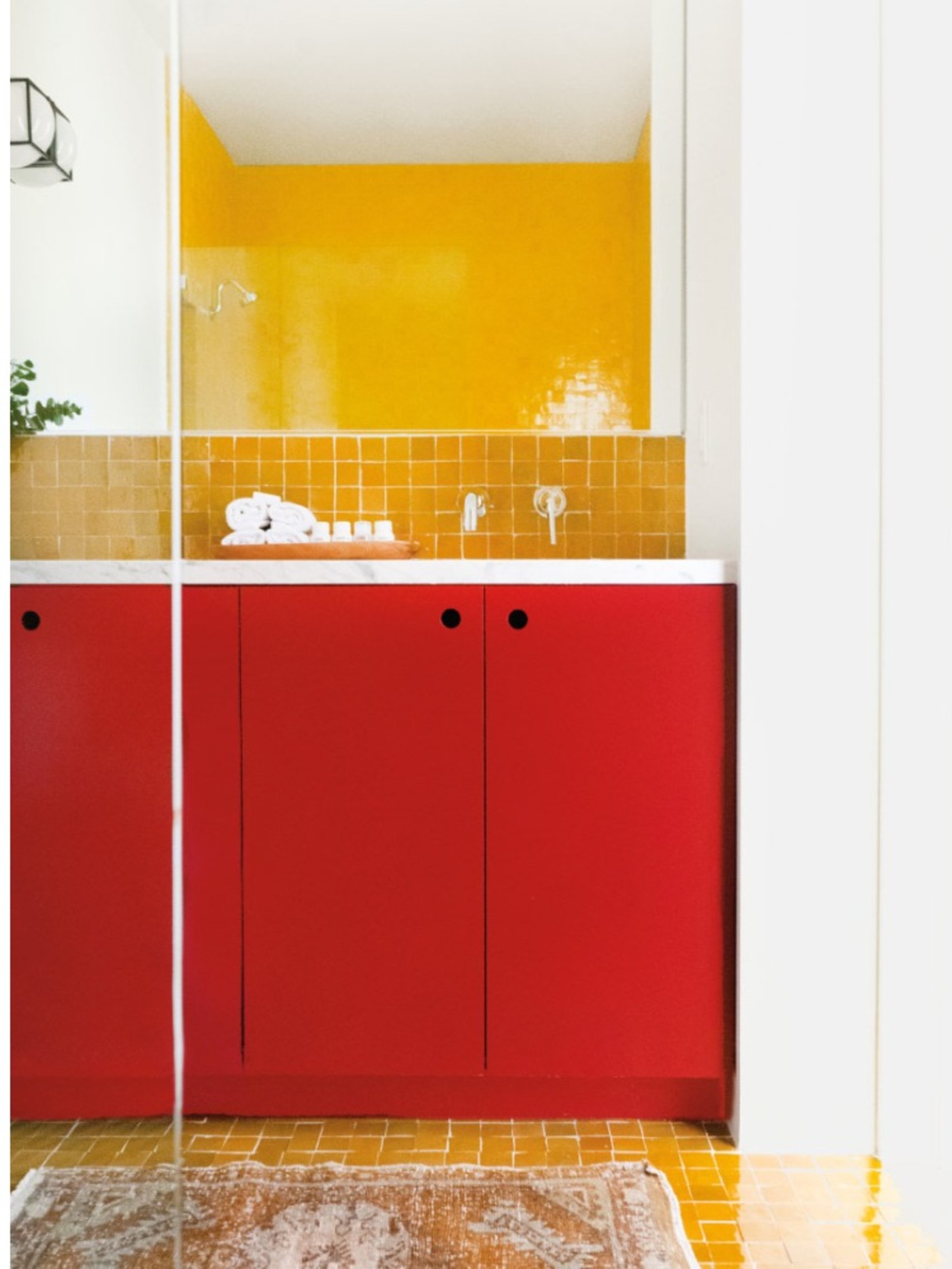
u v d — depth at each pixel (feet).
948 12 4.98
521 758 5.06
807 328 5.02
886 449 5.01
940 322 5.01
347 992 5.10
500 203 6.50
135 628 4.93
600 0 6.41
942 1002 5.06
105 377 5.83
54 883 4.81
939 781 5.02
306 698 5.05
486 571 5.03
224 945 5.08
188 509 6.61
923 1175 4.83
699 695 5.08
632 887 5.10
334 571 5.02
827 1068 5.09
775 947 5.07
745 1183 4.75
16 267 5.09
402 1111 5.36
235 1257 4.10
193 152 6.43
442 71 6.47
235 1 6.44
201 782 5.05
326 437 6.61
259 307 6.52
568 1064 5.13
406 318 6.53
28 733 4.61
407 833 5.07
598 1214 4.41
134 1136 3.46
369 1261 4.08
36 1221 3.06
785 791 5.05
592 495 6.63
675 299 6.48
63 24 5.24
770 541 5.01
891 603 5.02
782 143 5.01
